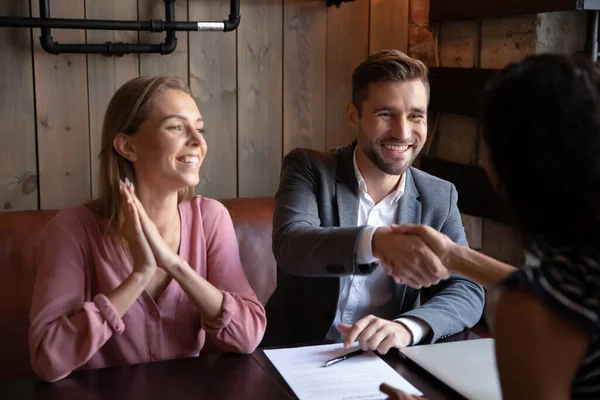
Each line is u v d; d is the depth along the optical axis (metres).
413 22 2.44
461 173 2.21
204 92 2.27
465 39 2.21
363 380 1.15
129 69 2.17
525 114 0.71
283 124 2.39
